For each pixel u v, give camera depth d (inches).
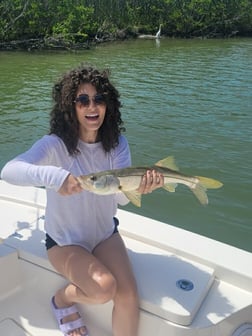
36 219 111.0
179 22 1883.6
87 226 88.9
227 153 346.9
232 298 85.5
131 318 80.8
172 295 82.5
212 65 898.1
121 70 816.3
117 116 91.4
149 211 243.4
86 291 82.9
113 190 78.2
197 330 77.8
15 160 84.1
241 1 2000.5
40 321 92.7
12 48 1294.3
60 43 1332.4
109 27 1688.0
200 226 229.3
